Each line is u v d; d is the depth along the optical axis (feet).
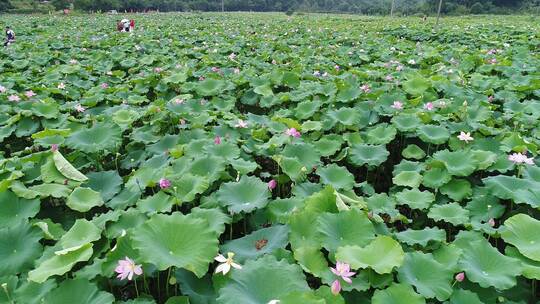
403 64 36.76
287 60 39.04
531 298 9.95
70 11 184.65
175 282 9.34
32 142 20.94
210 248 9.34
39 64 37.45
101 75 34.12
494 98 24.93
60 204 13.97
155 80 29.35
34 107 21.04
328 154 17.11
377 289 9.12
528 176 14.20
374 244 9.72
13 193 12.39
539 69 32.91
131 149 18.62
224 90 25.98
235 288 8.32
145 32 65.36
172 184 13.17
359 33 65.05
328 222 10.65
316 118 21.61
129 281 10.16
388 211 12.75
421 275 9.61
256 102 26.17
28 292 9.03
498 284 9.20
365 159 16.29
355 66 39.06
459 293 9.14
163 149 17.37
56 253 9.36
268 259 9.09
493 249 10.23
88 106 24.71
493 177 13.75
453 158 15.07
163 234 9.45
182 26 82.17
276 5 311.88
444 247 10.66
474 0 189.16
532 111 21.21
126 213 11.57
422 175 15.44
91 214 13.53
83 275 9.36
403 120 19.01
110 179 14.28
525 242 10.41
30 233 10.78
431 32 61.52
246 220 12.49
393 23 92.48
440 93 25.93
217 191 12.46
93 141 16.46
